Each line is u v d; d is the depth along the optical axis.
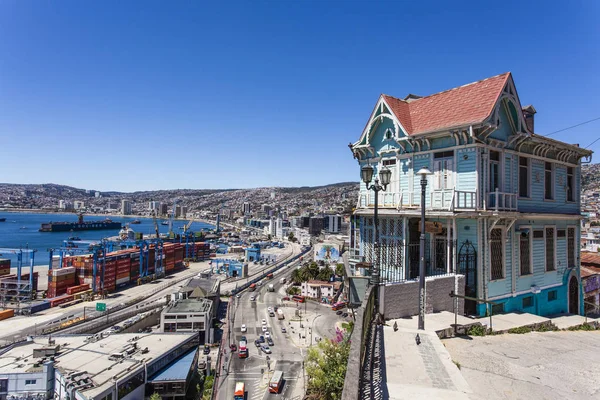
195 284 117.81
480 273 17.95
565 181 24.80
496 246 19.31
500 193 18.36
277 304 127.94
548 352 11.96
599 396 8.77
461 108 19.27
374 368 8.33
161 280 159.75
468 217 17.81
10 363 52.72
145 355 58.03
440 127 19.20
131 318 96.12
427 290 15.00
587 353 12.10
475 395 8.50
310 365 10.87
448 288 15.74
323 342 10.92
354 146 24.14
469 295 18.02
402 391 7.17
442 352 9.44
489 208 18.23
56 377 50.06
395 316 13.74
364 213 21.69
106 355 56.97
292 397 62.31
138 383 52.59
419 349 9.63
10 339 80.88
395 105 22.06
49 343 60.94
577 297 25.16
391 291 13.76
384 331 11.22
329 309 122.00
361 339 7.15
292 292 142.25
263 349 84.88
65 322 92.31
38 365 51.62
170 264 182.75
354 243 25.22
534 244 21.91
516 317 17.00
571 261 25.02
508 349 12.01
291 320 109.19
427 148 20.20
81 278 129.12
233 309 120.94
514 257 20.28
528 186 21.58
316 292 136.12
